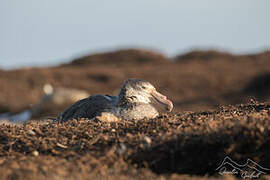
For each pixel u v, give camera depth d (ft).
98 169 50.26
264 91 282.77
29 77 348.79
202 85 305.94
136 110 75.25
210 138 54.13
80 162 52.08
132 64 433.07
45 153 58.18
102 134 60.44
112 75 347.97
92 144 58.08
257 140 52.65
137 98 77.36
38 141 60.80
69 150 57.36
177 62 436.35
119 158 52.90
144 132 60.85
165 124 62.44
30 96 299.58
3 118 224.33
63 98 211.00
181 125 61.72
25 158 55.11
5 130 67.10
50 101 205.46
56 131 64.44
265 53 430.20
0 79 340.80
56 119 86.22
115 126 65.26
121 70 371.56
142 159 53.42
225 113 73.20
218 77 321.32
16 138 62.54
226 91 289.94
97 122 70.38
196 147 53.67
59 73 358.84
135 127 63.26
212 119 64.39
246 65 378.94
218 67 370.12
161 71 354.54
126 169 50.60
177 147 53.67
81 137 61.31
